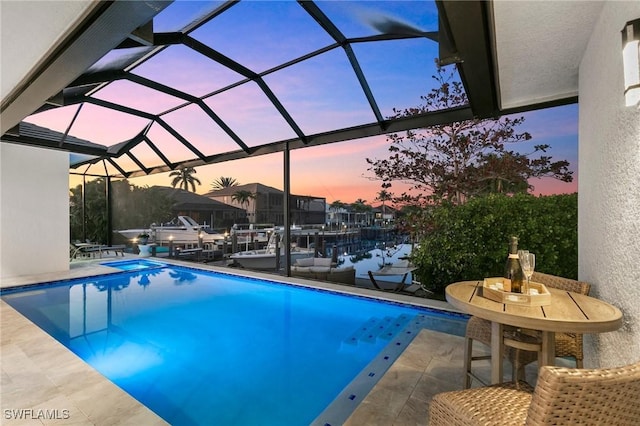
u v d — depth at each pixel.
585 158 2.43
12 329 3.65
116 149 7.94
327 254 7.15
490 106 3.06
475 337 2.22
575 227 3.67
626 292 1.64
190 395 2.64
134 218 11.06
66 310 5.00
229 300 5.51
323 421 2.09
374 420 2.01
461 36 1.84
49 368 2.70
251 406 2.48
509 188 4.72
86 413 2.07
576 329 1.44
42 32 2.20
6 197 6.61
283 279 6.34
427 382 2.46
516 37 2.15
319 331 4.09
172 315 4.77
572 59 2.46
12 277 6.63
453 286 2.15
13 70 2.77
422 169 5.48
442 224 4.68
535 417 1.01
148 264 8.95
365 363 3.20
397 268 5.42
